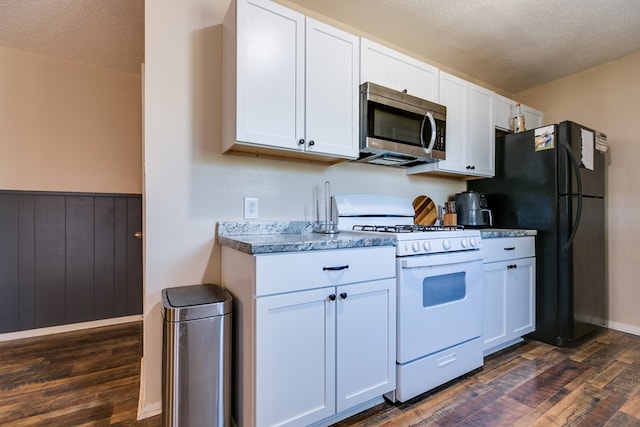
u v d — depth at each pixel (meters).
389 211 2.33
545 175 2.44
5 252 2.58
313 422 1.34
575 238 2.35
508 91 3.46
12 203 2.62
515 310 2.32
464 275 1.90
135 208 3.13
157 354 1.59
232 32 1.56
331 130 1.76
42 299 2.71
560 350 2.28
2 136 2.60
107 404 1.64
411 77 2.16
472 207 2.60
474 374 1.92
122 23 2.29
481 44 2.54
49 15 2.19
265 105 1.55
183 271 1.67
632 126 2.70
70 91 2.88
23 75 2.69
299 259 1.31
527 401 1.63
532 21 2.24
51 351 2.33
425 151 2.13
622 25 2.27
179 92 1.67
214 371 1.33
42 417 1.53
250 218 1.86
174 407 1.28
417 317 1.66
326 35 1.75
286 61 1.62
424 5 2.08
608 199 2.82
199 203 1.72
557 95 3.18
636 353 2.23
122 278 3.05
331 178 2.19
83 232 2.89
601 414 1.53
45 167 2.76
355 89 1.87
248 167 1.86
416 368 1.64
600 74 2.89
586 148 2.48
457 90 2.46
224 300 1.39
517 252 2.33
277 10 1.59
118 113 3.09
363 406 1.55
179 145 1.67
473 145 2.56
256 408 1.21
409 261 1.61
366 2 2.06
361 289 1.48
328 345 1.38
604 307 2.70
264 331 1.23
